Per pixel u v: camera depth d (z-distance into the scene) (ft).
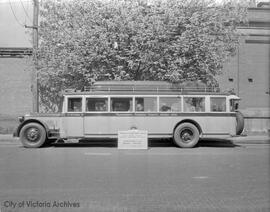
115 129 59.52
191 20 68.18
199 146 62.80
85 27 68.49
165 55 68.95
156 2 69.97
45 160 44.80
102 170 37.73
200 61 69.62
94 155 49.70
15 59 90.22
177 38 69.05
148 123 59.82
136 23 67.77
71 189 29.40
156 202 25.82
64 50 69.56
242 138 72.79
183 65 69.21
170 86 60.85
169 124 59.98
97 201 25.99
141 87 60.59
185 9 70.18
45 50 73.82
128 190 29.14
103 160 44.91
